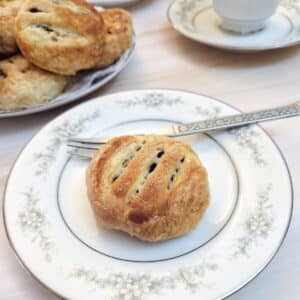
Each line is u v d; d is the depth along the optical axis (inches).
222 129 11.5
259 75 14.8
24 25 13.0
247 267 8.1
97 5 18.9
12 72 12.8
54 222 9.3
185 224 8.7
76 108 12.4
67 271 8.2
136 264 8.3
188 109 12.4
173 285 7.9
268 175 10.0
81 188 10.2
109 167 9.4
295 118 12.5
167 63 15.7
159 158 9.5
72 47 12.8
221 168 10.5
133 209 8.5
